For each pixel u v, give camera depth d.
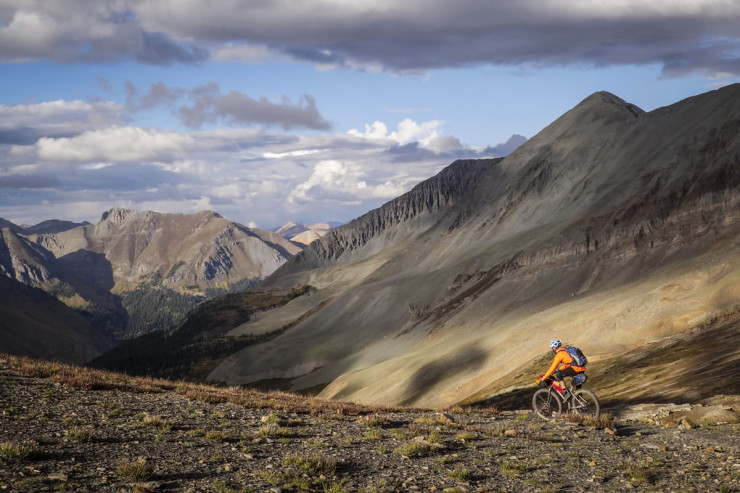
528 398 56.88
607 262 149.62
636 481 12.00
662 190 161.25
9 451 11.19
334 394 124.50
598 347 74.31
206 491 10.16
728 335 52.44
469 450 14.72
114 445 12.96
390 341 190.50
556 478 12.30
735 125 164.88
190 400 20.88
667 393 34.88
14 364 24.47
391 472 12.22
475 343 110.19
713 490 11.44
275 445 14.21
